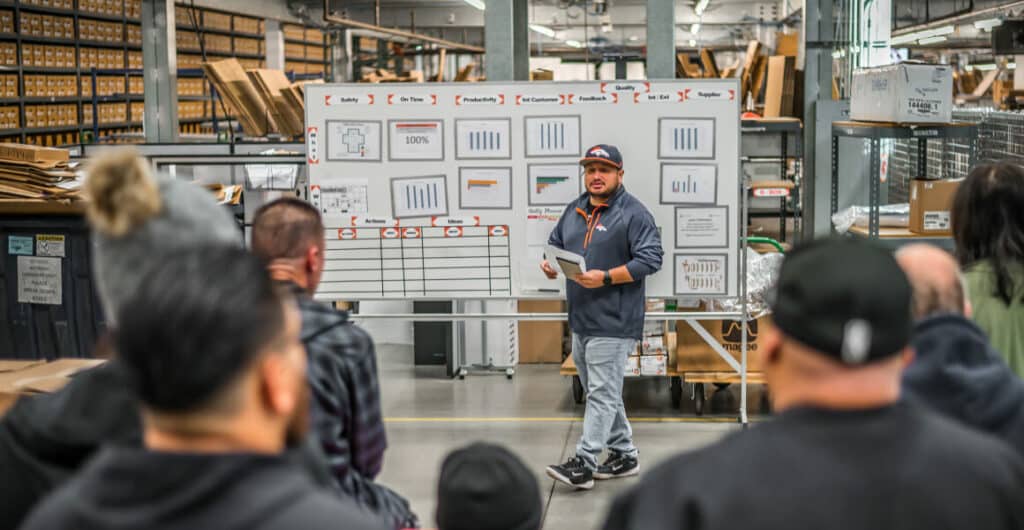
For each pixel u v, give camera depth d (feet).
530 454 20.18
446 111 20.42
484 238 20.66
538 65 64.08
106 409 5.67
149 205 5.02
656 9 22.45
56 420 5.71
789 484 4.49
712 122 20.07
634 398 23.77
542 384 25.04
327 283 20.99
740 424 21.70
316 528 3.92
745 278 20.44
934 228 21.57
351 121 20.54
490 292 20.84
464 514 7.17
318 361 7.75
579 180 20.36
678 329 22.06
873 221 21.56
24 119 39.68
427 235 20.74
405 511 8.72
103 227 5.00
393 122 20.51
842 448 4.56
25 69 40.01
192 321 3.91
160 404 3.93
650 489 4.73
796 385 4.79
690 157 20.17
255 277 4.16
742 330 20.89
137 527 3.85
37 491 5.80
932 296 7.36
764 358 5.00
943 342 7.06
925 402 6.95
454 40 76.23
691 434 21.17
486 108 20.35
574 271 17.31
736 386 24.45
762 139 33.81
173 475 3.89
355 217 20.76
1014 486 4.65
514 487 7.27
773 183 30.48
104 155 5.03
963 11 50.93
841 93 30.25
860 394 4.66
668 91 20.07
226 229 5.40
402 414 22.74
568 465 18.17
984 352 7.11
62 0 42.11
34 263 15.34
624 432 18.70
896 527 4.42
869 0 29.45
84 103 43.21
